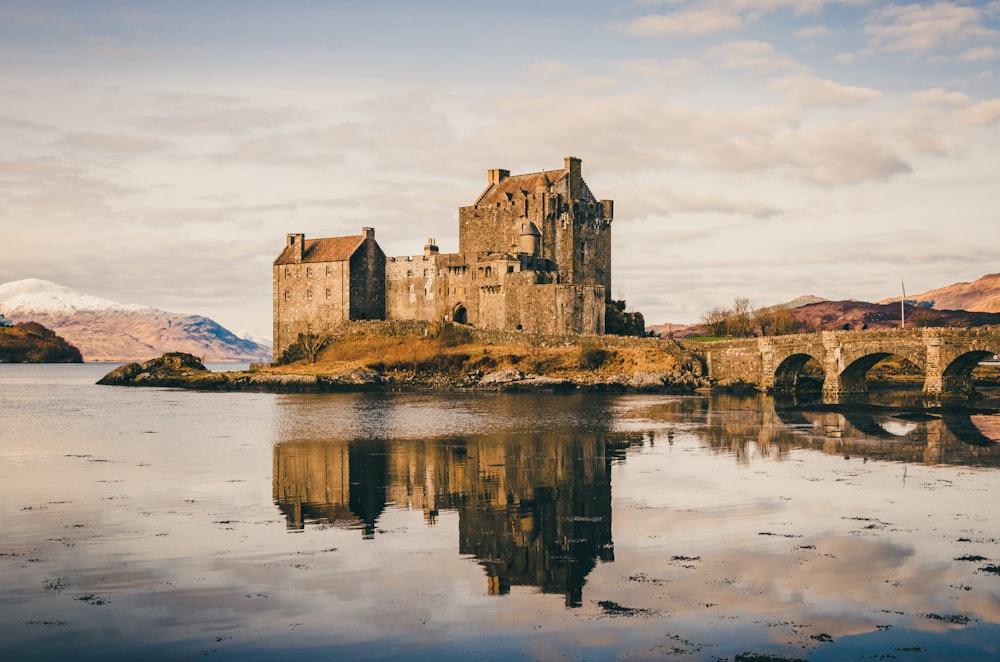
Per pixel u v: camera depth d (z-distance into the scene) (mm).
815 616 36812
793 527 50094
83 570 42531
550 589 40031
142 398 154875
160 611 37375
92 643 34312
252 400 142250
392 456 76938
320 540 48031
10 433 96688
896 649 33781
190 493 60688
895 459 73188
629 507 55500
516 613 37250
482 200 188125
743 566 42938
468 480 65188
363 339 180750
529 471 68688
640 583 40719
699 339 198250
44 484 64125
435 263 186125
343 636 35031
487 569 42875
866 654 33375
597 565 43406
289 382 163125
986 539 47406
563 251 181000
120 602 38375
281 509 55625
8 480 65812
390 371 164750
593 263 186500
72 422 109625
